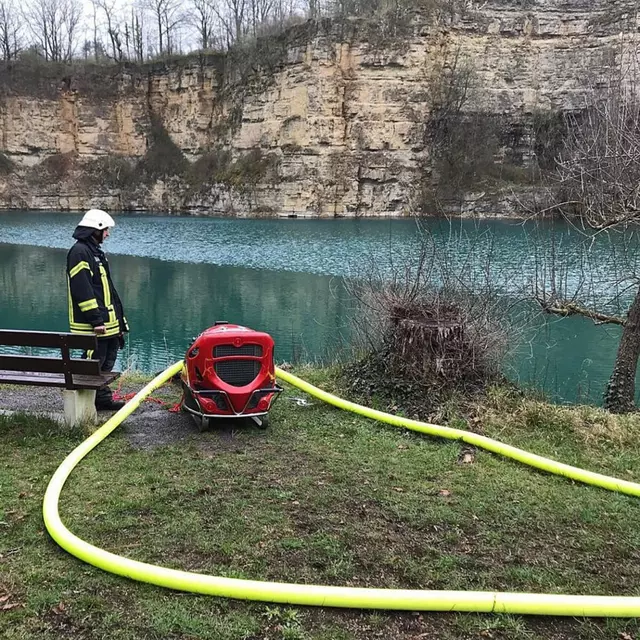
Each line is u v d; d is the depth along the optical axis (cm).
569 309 829
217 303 1852
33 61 5888
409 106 4691
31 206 5738
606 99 892
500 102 4644
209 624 302
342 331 1323
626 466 534
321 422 617
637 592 343
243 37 5612
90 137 5903
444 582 345
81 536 380
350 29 4684
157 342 1476
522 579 351
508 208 3616
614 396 749
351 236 3416
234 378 568
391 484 472
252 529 393
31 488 443
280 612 314
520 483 482
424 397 646
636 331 741
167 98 5972
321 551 371
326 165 4738
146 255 2834
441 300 712
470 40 4709
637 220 724
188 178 5678
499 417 624
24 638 288
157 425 593
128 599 319
